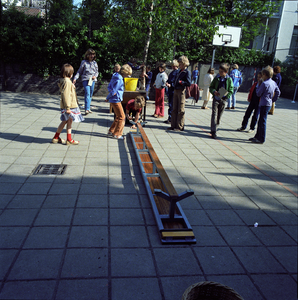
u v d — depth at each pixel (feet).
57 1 42.22
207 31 34.96
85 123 25.22
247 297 7.63
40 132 21.42
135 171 15.24
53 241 9.18
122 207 11.57
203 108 39.19
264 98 22.31
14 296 7.05
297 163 18.85
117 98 19.80
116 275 7.97
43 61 41.22
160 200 12.07
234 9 65.51
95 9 40.09
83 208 11.28
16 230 9.60
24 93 41.47
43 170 14.57
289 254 9.52
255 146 22.31
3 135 20.02
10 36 39.29
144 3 30.73
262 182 15.31
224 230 10.61
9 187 12.53
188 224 10.23
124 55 42.06
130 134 21.27
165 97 42.47
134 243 9.41
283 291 7.91
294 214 12.14
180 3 32.48
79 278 7.75
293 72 62.85
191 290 6.88
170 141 21.72
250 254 9.36
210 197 13.12
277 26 74.64
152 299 7.29
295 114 40.70
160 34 35.37
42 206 11.21
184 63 23.27
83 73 28.22
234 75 39.37
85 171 14.82
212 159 18.35
